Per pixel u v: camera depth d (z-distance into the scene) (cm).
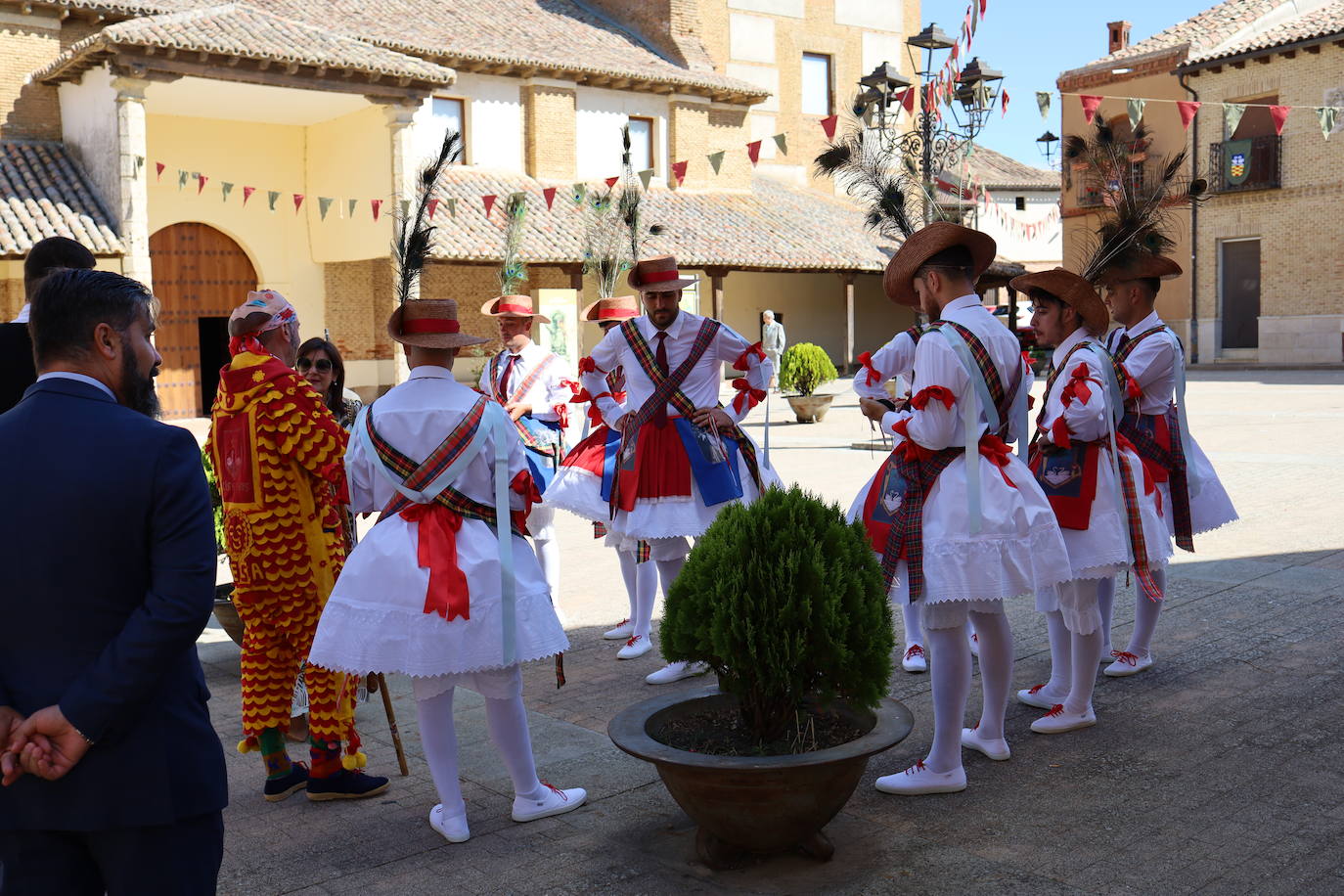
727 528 383
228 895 372
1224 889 346
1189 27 3269
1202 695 527
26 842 247
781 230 3072
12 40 2192
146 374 265
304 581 447
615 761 481
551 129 2830
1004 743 468
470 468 407
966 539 410
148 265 2055
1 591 240
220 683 616
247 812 445
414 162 2359
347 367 2633
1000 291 3591
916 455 427
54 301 252
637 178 2998
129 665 235
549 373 703
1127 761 455
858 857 380
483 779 470
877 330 3800
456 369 2695
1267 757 450
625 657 634
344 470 421
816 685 374
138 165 2025
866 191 808
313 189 2559
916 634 599
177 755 252
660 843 399
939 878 362
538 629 411
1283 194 3042
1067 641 517
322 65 2167
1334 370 2820
